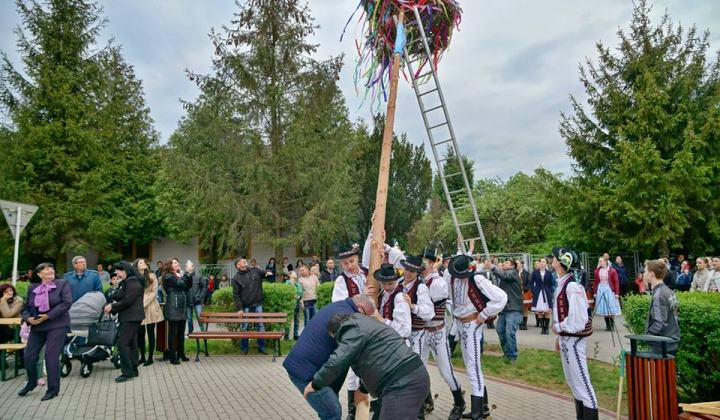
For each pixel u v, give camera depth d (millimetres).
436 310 5660
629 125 17344
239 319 9586
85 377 7832
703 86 17922
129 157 24656
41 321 6656
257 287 10016
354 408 5445
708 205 16609
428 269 5969
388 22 5555
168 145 18828
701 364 5582
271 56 17484
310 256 25609
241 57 17312
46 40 19766
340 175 17531
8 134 19938
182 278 8977
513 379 7527
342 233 23562
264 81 17719
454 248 24344
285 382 7461
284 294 10805
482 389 5453
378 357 3688
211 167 16922
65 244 19453
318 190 17562
